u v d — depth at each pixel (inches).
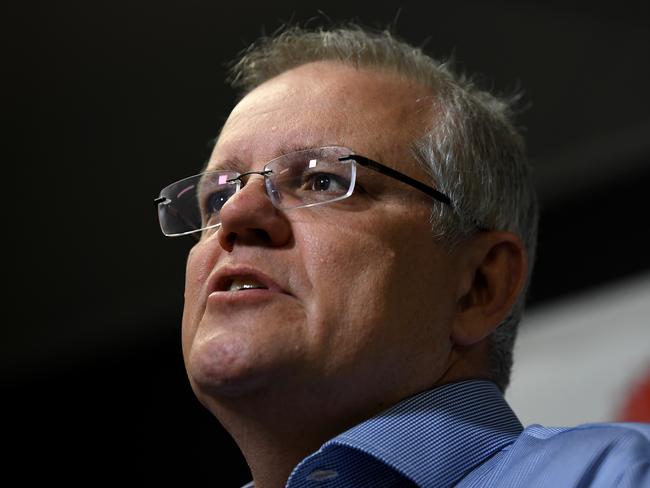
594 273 212.4
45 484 291.4
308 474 87.7
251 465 97.4
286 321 90.7
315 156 98.1
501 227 107.4
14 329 285.4
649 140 210.5
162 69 243.1
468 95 113.5
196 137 250.5
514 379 195.3
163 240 265.3
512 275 105.3
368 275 93.0
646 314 185.2
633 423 85.0
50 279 278.5
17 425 297.0
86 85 248.2
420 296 96.2
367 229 94.8
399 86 108.1
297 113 103.0
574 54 217.5
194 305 99.1
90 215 268.1
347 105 103.6
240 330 91.1
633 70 213.2
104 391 291.1
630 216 211.0
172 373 282.8
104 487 285.4
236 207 94.5
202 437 275.1
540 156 221.5
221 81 241.1
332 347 90.7
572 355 189.6
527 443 87.7
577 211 219.3
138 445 283.4
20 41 238.4
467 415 93.6
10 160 263.0
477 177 105.6
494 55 221.6
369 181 98.4
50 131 257.1
